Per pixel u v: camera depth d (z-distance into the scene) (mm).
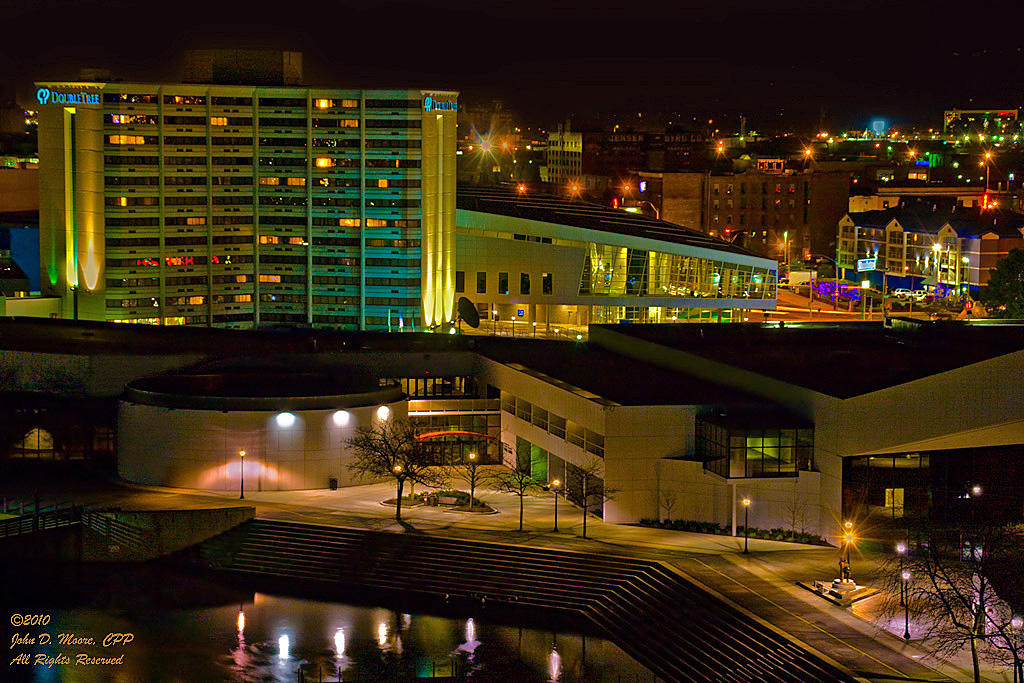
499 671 101375
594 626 109938
